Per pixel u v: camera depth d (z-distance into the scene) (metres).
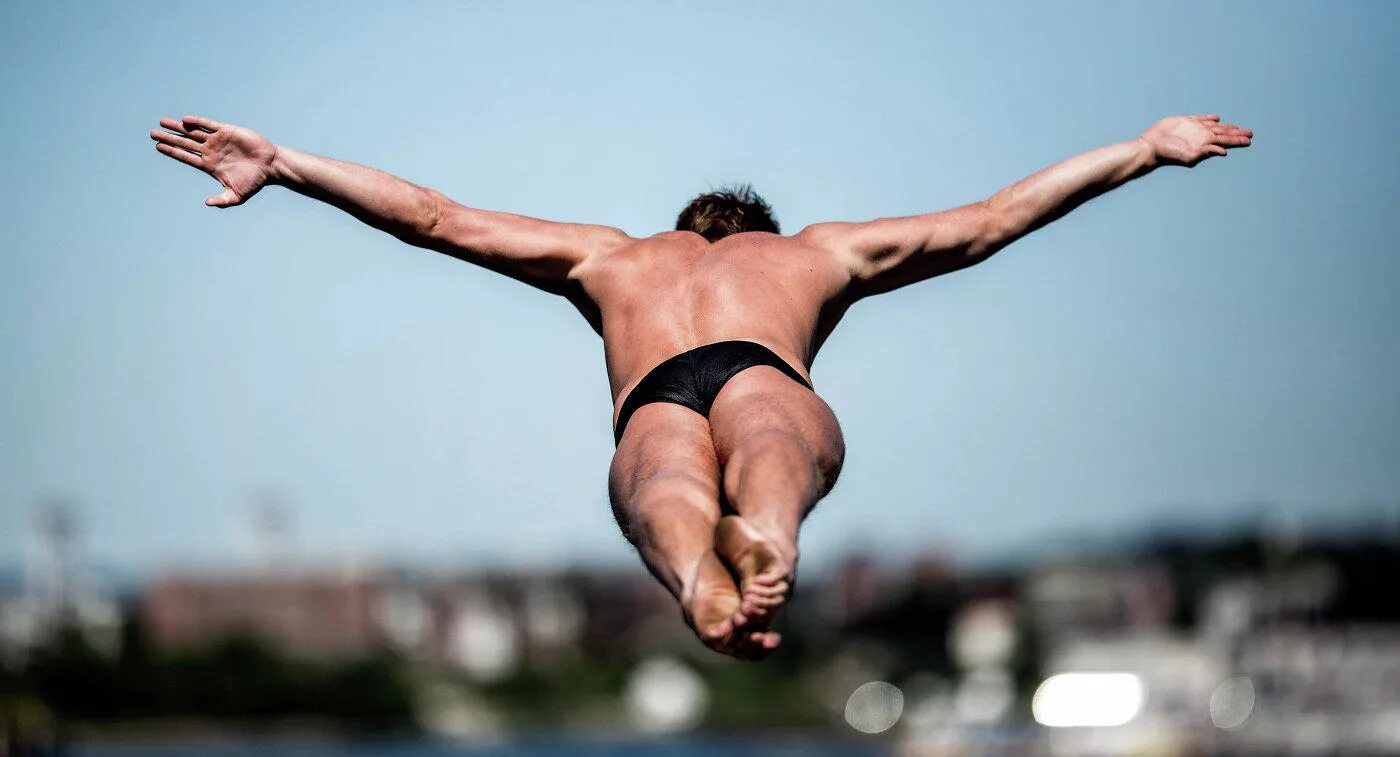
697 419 5.27
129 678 77.06
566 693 94.38
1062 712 46.84
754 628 4.36
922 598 98.12
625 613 105.38
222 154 5.83
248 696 80.38
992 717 73.94
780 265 5.79
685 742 78.62
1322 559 83.69
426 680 94.81
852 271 5.91
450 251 5.95
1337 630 76.88
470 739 84.31
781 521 4.44
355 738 83.38
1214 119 6.18
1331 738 46.16
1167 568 94.12
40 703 70.81
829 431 5.05
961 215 6.02
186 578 86.38
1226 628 81.38
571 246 5.93
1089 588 96.75
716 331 5.52
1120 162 6.08
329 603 90.00
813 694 93.19
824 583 99.56
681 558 4.56
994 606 98.44
